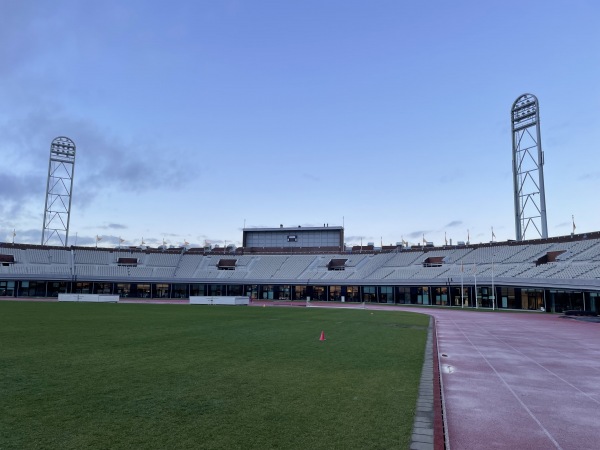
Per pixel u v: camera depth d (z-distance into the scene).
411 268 96.19
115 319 37.19
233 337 25.39
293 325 34.53
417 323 39.00
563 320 46.75
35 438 8.48
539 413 11.30
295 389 12.70
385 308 71.56
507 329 35.56
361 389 12.84
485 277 76.88
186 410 10.45
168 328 30.12
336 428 9.37
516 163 91.62
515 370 17.23
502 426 10.22
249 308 64.12
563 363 19.05
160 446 8.17
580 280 55.78
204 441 8.46
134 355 18.19
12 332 26.02
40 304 62.62
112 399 11.29
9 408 10.40
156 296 105.19
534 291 67.31
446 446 8.49
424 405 11.30
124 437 8.61
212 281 105.94
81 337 24.05
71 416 9.86
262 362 16.98
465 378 15.55
